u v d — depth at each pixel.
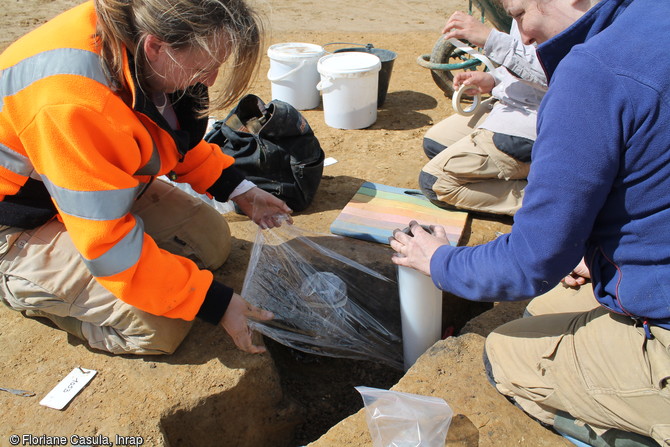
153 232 2.25
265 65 5.68
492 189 2.79
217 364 1.96
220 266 2.48
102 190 1.48
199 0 1.35
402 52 6.05
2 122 1.53
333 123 4.14
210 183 2.25
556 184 1.23
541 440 1.65
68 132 1.41
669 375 1.27
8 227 1.76
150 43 1.41
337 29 7.13
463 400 1.77
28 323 2.17
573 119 1.19
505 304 2.22
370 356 2.38
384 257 2.58
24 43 1.53
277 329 2.19
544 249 1.30
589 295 1.88
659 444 1.40
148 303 1.69
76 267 1.80
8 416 1.77
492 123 2.68
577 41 1.31
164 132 1.67
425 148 3.33
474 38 2.80
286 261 2.40
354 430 1.69
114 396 1.85
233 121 2.96
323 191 3.25
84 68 1.44
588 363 1.44
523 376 1.61
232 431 1.99
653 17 1.17
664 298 1.25
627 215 1.26
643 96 1.12
